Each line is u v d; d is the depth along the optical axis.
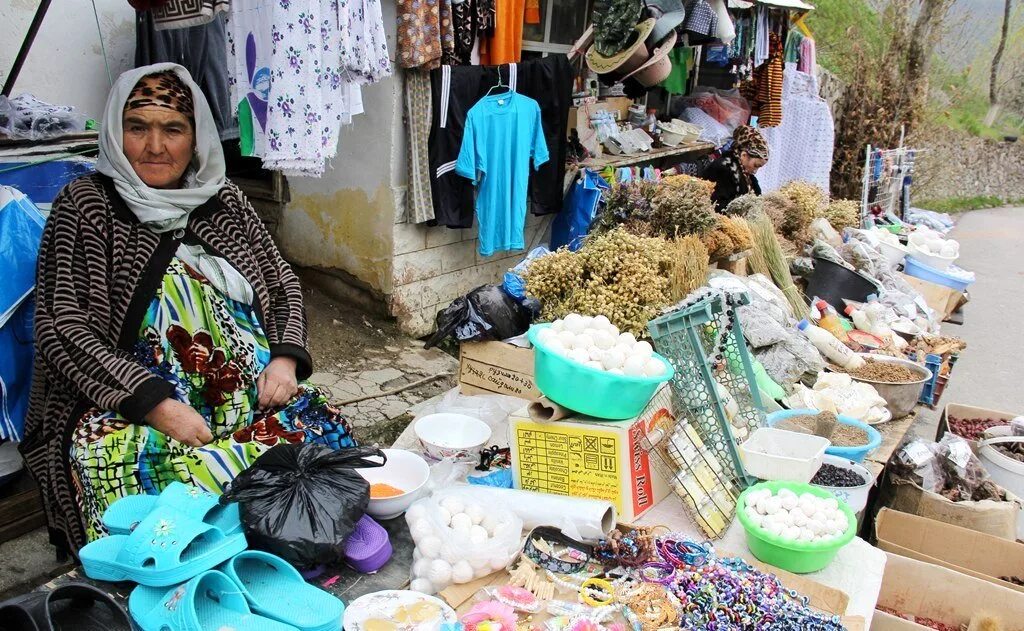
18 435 2.47
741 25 7.16
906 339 4.43
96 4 3.56
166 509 1.68
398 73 4.21
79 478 2.02
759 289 3.94
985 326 6.58
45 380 2.22
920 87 12.34
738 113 7.85
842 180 11.24
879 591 2.18
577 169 5.31
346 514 1.77
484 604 1.74
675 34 5.41
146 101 2.19
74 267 2.13
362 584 1.85
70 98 3.56
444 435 2.62
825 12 12.70
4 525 2.59
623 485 2.14
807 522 2.01
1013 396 5.02
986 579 2.36
